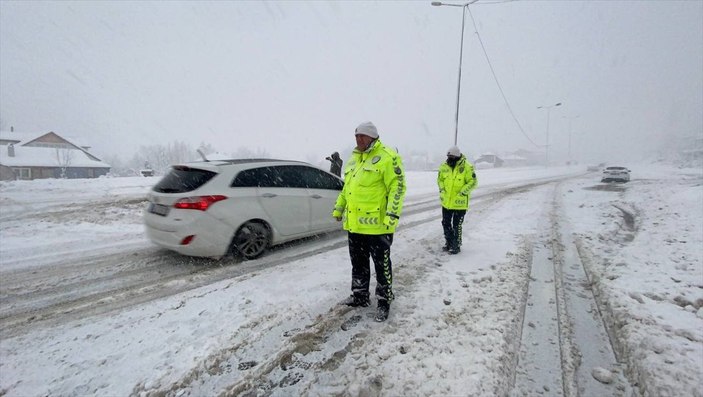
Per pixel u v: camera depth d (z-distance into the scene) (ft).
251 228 16.14
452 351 8.70
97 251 17.54
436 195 45.01
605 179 70.33
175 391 7.49
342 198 11.46
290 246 18.39
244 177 16.11
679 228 21.11
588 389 7.66
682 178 77.30
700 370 7.74
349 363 8.38
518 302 11.54
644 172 118.83
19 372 8.13
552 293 12.44
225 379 7.85
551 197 41.68
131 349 8.98
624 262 15.01
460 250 17.67
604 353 8.95
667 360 8.14
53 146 174.29
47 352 8.91
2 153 149.38
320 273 14.29
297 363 8.41
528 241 19.40
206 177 15.17
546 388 7.67
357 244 10.78
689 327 9.48
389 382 7.67
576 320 10.57
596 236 20.48
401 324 10.08
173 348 8.99
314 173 19.45
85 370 8.18
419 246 18.52
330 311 10.91
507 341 9.19
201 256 14.92
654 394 7.18
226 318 10.50
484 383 7.54
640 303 11.09
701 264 14.35
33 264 15.49
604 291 12.04
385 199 10.32
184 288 12.80
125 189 43.04
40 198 34.32
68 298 12.03
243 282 13.30
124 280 13.64
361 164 10.39
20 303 11.66
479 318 10.33
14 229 22.09
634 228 22.99
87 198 34.55
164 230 14.69
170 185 15.39
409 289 12.56
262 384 7.71
